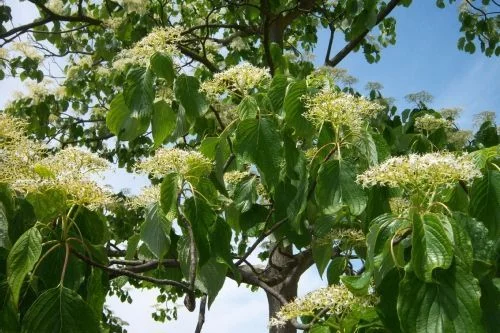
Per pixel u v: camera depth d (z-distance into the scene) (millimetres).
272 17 6598
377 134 3402
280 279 4781
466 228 2293
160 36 3516
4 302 2375
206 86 3463
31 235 2355
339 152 3061
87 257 2713
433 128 4699
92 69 8828
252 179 3951
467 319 1990
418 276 2002
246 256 3707
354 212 2945
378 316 2270
